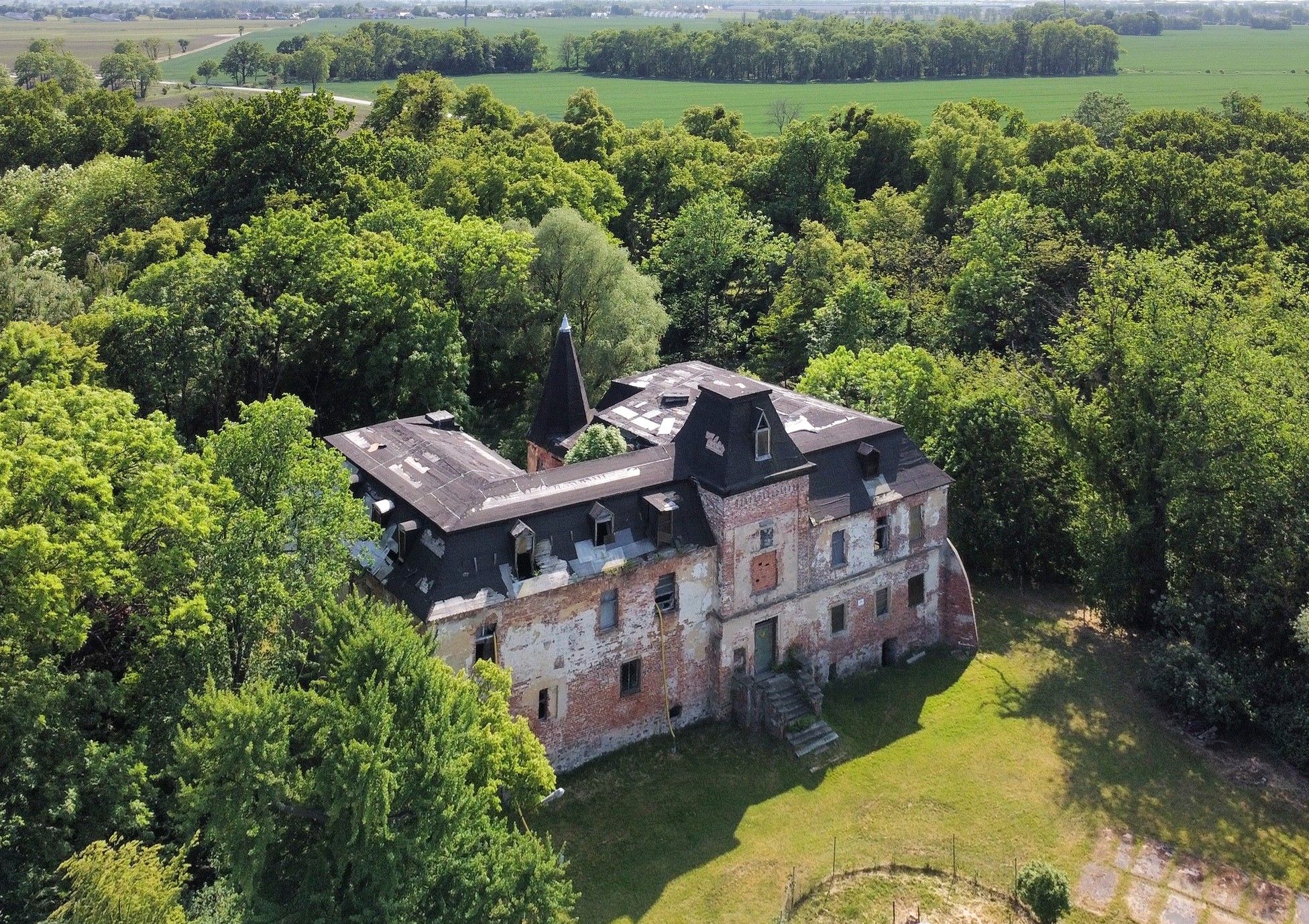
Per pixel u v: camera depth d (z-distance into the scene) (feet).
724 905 145.18
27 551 118.32
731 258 366.02
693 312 358.84
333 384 269.44
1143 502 217.15
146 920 105.29
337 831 115.65
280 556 140.46
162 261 286.46
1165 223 337.52
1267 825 165.27
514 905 117.91
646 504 169.07
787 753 174.91
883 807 165.58
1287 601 195.83
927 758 177.17
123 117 430.20
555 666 162.50
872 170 477.77
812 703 180.45
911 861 155.22
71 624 121.70
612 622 167.63
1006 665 204.74
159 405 225.35
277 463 147.54
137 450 138.41
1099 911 147.54
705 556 173.17
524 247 289.53
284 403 149.28
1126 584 214.90
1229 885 153.17
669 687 175.63
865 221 407.85
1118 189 347.77
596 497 165.68
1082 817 165.68
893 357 261.65
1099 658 208.64
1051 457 236.84
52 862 118.93
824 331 319.88
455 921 115.65
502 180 354.33
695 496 174.09
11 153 404.57
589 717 168.25
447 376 263.49
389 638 123.44
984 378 262.47
